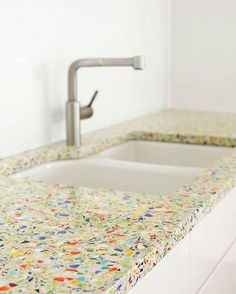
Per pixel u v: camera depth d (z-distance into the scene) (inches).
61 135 65.9
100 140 65.9
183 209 36.8
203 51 95.2
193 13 95.0
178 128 75.3
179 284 35.7
